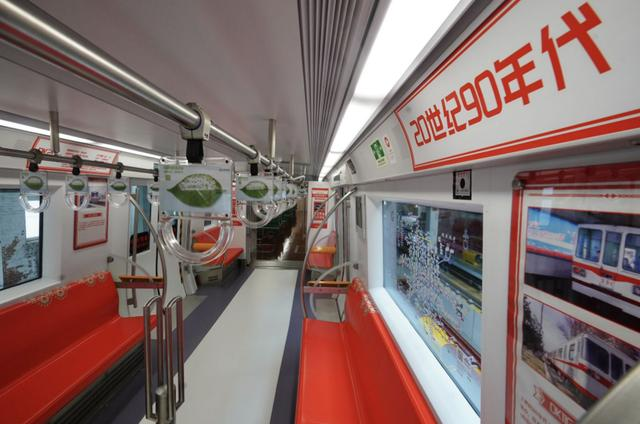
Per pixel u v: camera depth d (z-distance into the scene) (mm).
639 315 440
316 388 1755
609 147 468
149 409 1099
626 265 455
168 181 1088
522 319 666
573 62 448
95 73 522
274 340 3188
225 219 1104
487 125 696
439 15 597
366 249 2367
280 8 747
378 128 1507
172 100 776
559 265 569
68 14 788
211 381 2484
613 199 468
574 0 417
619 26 369
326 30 803
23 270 2436
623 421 199
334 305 4266
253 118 2012
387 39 708
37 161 1746
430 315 1452
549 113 511
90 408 2090
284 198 3092
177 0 725
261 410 2162
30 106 1591
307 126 2207
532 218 636
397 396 1217
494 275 770
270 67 1134
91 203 2291
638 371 218
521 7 503
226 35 897
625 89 378
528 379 646
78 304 2387
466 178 924
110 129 2154
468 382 1077
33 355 1959
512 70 577
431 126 990
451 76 783
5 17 367
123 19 813
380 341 1554
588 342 515
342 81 1091
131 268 3641
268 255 7613
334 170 4875
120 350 2252
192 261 1202
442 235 1340
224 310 4004
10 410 1630
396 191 1689
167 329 1151
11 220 2346
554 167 577
